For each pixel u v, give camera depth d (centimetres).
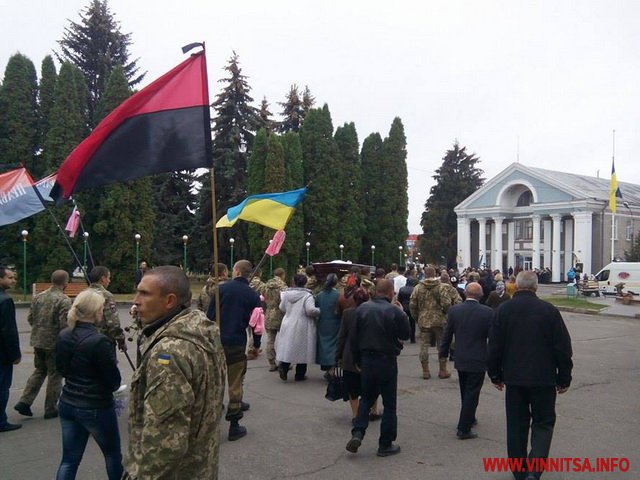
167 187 3822
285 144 3969
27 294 2686
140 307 274
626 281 3391
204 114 539
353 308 655
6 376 623
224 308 623
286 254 3778
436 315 939
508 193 5812
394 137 4559
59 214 2803
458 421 682
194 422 251
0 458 537
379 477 499
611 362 1129
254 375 965
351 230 4269
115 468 424
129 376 896
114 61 4003
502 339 495
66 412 413
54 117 2906
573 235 5409
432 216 6488
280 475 501
